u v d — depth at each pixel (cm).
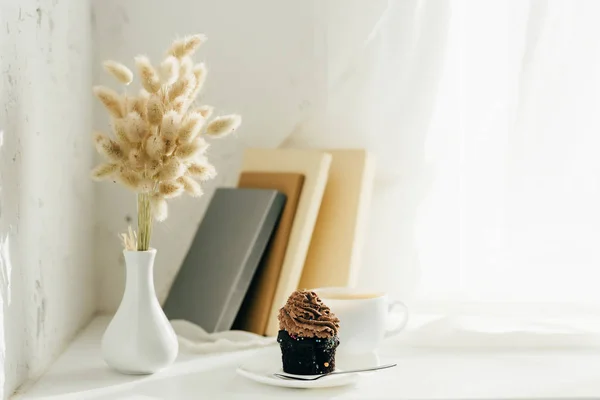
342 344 128
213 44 159
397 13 154
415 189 156
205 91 160
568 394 116
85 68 151
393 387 119
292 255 143
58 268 133
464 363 129
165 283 162
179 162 121
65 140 137
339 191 149
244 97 160
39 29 124
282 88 159
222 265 144
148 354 124
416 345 138
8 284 113
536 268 155
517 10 153
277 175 149
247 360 126
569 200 153
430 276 157
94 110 158
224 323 140
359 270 158
